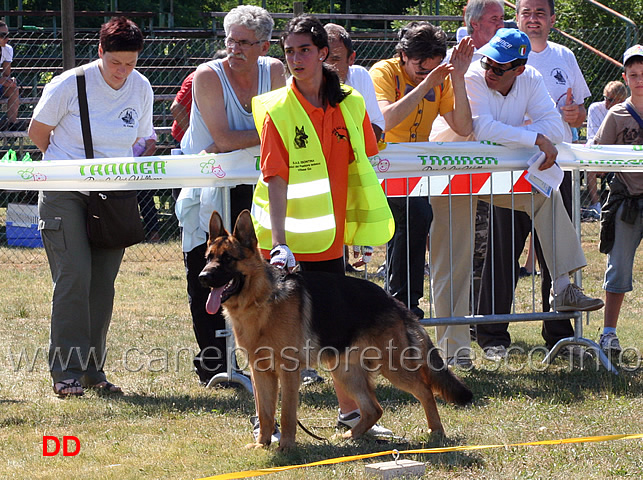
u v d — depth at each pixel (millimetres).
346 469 6527
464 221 10297
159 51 26547
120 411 8555
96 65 9070
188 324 13016
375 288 7652
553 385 9398
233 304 7148
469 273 10383
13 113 22031
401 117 9047
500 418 8164
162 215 23219
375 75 9727
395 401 8883
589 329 12578
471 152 9758
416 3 40156
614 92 16797
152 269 18391
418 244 9852
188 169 8984
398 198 9781
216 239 7105
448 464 6621
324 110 7254
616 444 7098
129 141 9430
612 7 27516
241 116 8953
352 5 39781
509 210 10992
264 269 7172
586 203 20984
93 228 9086
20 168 8805
